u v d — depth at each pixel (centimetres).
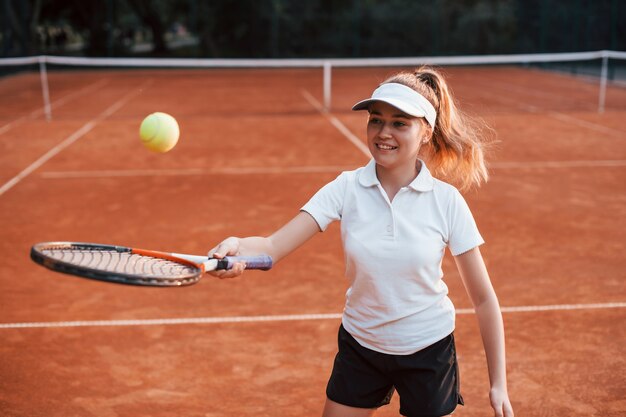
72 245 246
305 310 495
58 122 1429
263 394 383
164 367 412
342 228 260
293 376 402
